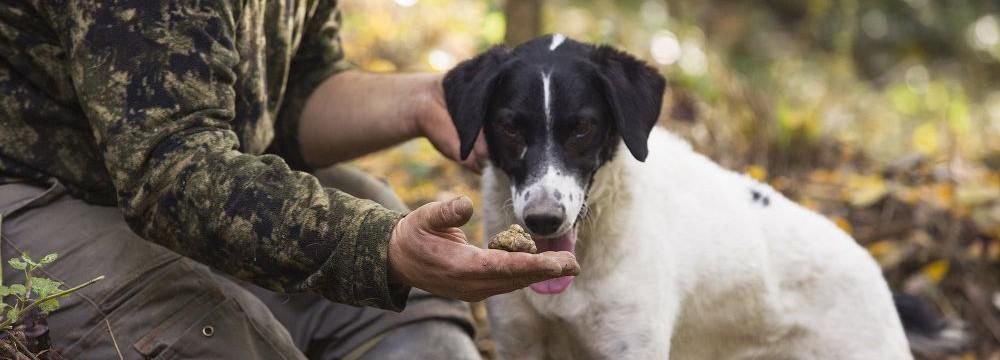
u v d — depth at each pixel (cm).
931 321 430
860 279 380
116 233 283
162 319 276
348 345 328
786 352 383
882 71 1093
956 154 617
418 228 239
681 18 975
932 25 1127
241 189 253
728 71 734
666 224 346
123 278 276
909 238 511
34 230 280
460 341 327
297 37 336
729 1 1154
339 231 249
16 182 286
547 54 325
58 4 268
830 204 543
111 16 261
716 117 639
